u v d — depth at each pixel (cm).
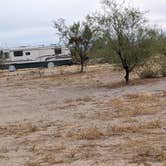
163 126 1227
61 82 3750
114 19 3014
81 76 4300
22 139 1202
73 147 1028
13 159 956
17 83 4134
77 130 1266
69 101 2173
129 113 1534
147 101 1856
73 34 5081
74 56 5169
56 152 988
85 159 899
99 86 2988
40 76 4972
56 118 1591
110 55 3073
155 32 3128
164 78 3055
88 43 5044
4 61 8662
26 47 8862
